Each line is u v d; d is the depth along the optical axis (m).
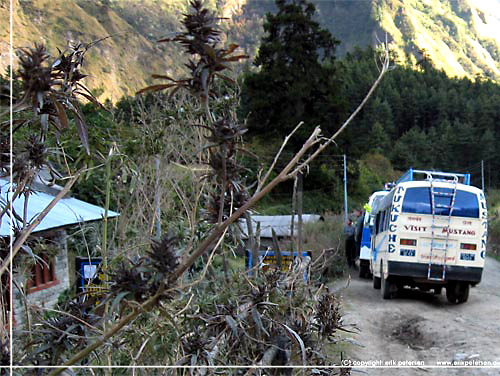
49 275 7.25
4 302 1.89
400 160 71.75
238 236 1.82
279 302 2.87
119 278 1.40
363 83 66.00
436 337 9.52
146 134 4.08
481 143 75.69
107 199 2.60
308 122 29.39
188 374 2.18
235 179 1.55
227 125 1.47
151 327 2.37
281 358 2.71
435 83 102.38
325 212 33.19
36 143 1.74
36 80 1.37
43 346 1.69
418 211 13.13
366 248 19.02
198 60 1.38
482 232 13.04
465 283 13.38
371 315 11.22
